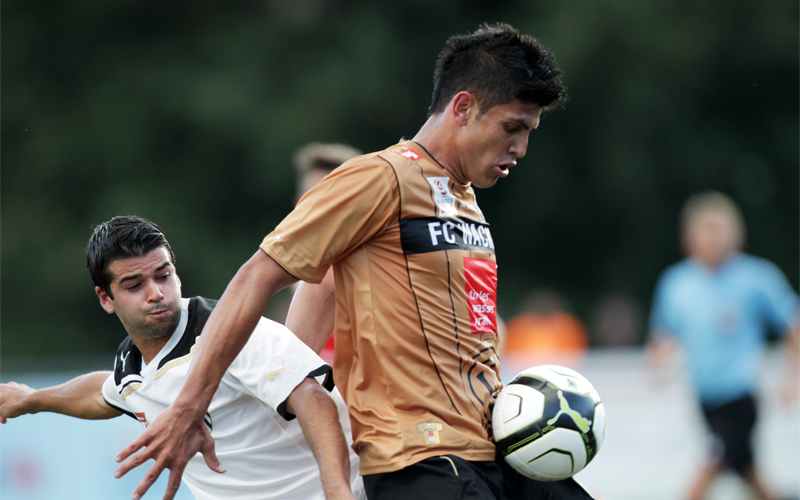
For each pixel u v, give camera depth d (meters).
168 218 60.44
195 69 63.59
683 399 28.59
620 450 28.62
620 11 61.62
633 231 65.12
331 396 11.38
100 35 66.75
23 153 64.00
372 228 10.59
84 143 62.78
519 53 10.81
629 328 41.38
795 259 66.06
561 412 11.07
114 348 60.06
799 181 66.56
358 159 10.83
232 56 63.78
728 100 66.81
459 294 10.84
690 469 28.31
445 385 10.64
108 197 60.62
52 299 60.00
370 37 64.19
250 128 60.75
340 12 67.88
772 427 28.38
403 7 67.56
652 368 28.86
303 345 11.37
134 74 63.62
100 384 12.73
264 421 11.61
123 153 62.56
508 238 65.75
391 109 64.75
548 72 10.87
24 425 26.03
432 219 10.76
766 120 67.00
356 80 62.50
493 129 10.87
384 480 10.57
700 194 64.75
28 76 65.81
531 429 10.98
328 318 12.39
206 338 10.27
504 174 11.19
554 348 36.84
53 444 25.97
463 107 10.96
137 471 25.86
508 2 66.44
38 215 62.12
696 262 28.42
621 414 28.80
